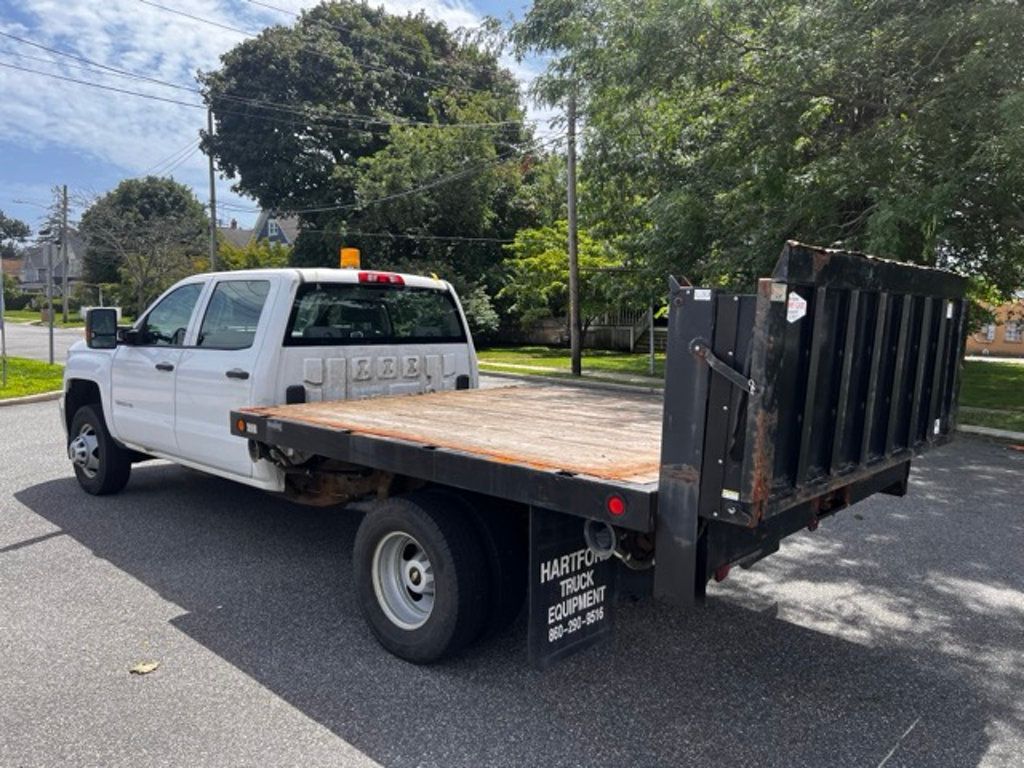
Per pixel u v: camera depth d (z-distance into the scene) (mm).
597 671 3787
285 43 32875
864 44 9406
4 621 4281
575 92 13016
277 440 4426
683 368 2701
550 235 26406
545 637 3162
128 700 3445
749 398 2543
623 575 3436
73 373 6996
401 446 3680
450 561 3592
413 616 3875
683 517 2727
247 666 3783
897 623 4414
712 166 12797
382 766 2973
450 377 6395
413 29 36625
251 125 32750
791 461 2811
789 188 10820
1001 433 11039
